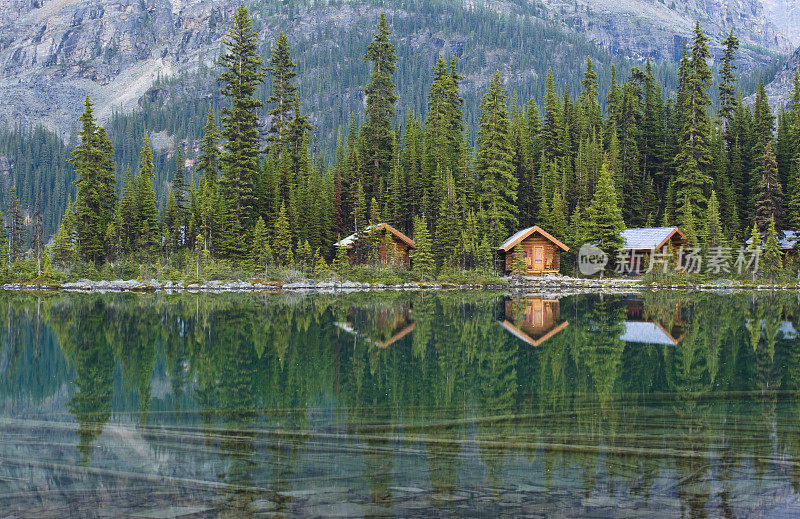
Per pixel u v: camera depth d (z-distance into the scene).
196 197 63.47
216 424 10.02
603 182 58.16
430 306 32.47
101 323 24.12
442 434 9.46
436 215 61.66
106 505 7.03
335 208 64.38
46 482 7.63
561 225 62.25
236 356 16.50
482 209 61.31
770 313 28.58
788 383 13.18
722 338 20.11
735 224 67.19
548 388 12.62
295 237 58.50
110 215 63.91
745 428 9.80
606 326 23.41
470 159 65.62
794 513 6.86
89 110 61.75
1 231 68.50
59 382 13.30
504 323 24.34
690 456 8.53
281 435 9.42
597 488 7.46
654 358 16.22
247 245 57.56
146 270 53.66
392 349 17.73
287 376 13.87
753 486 7.55
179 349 17.77
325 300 37.09
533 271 58.53
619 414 10.63
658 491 7.39
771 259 55.69
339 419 10.29
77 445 8.99
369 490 7.38
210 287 50.12
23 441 9.20
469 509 6.91
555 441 9.13
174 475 7.84
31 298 38.59
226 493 7.30
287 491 7.36
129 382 13.27
